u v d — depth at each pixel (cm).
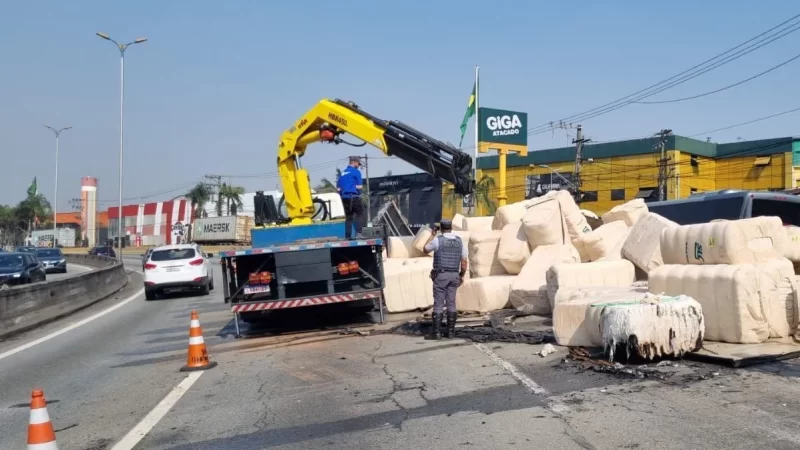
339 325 1297
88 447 608
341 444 571
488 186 5697
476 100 3603
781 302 796
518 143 4000
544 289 1178
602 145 5831
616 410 605
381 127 1241
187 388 833
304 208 1341
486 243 1383
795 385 643
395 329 1178
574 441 534
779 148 5422
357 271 1230
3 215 12350
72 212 13125
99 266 4697
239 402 742
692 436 527
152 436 632
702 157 5675
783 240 845
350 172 1307
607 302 834
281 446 577
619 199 5738
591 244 1270
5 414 758
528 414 614
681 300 780
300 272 1191
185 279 2278
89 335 1443
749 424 545
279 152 1355
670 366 738
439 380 772
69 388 888
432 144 1224
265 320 1302
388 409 668
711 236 840
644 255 1100
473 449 533
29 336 1470
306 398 738
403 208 6612
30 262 2906
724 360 722
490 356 882
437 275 1055
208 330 1403
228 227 7256
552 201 1315
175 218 9419
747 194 1383
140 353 1155
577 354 817
